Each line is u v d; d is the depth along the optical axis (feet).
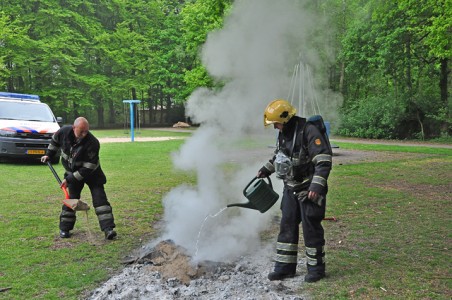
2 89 111.55
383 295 11.97
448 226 19.69
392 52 76.23
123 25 131.75
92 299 11.98
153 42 135.95
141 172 36.70
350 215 21.93
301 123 13.01
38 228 19.30
